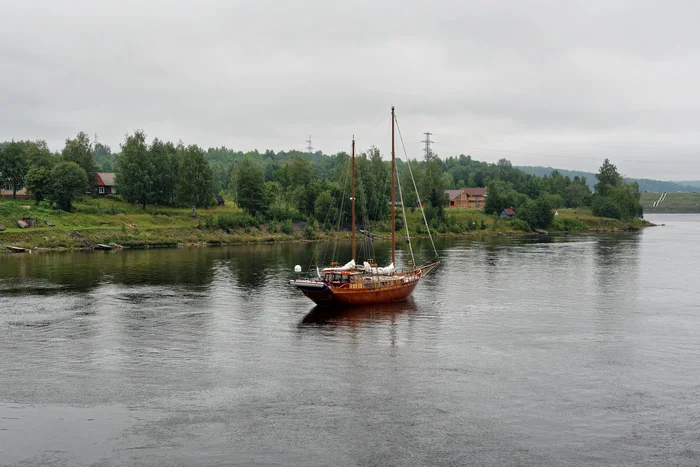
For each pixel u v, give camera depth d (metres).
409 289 67.81
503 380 39.25
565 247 140.50
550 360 43.88
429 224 188.25
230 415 33.25
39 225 128.75
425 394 36.62
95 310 60.91
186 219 156.62
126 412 33.62
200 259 108.56
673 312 61.00
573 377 39.91
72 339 49.38
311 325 55.12
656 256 116.94
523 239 172.12
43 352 45.59
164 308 62.31
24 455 28.44
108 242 129.38
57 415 33.22
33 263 99.38
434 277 86.88
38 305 63.25
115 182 179.50
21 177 151.62
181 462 27.80
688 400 35.72
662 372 41.06
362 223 176.12
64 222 134.62
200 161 159.88
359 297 62.69
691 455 28.67
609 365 42.62
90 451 28.84
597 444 29.78
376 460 28.08
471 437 30.50
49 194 143.75
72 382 38.69
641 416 33.25
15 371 40.91
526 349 46.94
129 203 165.62
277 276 86.31
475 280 83.62
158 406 34.56
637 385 38.34
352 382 38.84
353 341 49.34
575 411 33.94
